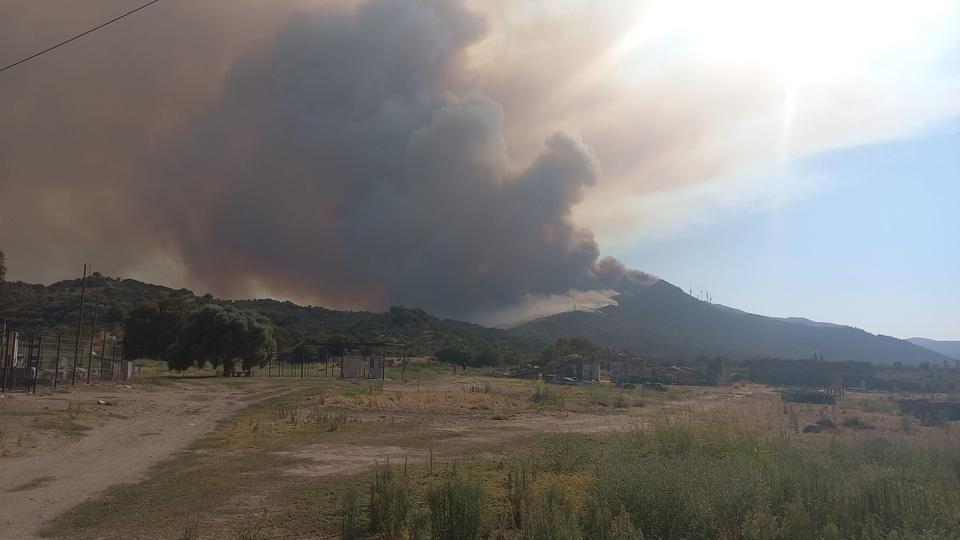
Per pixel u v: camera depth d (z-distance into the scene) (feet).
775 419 87.20
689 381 282.97
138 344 279.69
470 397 130.93
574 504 28.63
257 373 239.09
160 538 28.73
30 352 116.37
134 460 49.93
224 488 39.58
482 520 27.73
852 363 291.38
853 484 28.60
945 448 43.45
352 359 231.91
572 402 127.95
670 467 29.89
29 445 54.29
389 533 28.68
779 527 24.06
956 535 23.49
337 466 47.91
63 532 29.78
